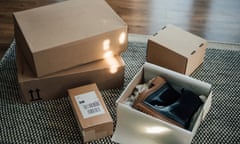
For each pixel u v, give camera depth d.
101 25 1.66
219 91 1.86
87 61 1.69
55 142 1.57
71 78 1.68
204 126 1.67
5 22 2.32
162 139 1.49
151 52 1.90
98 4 1.80
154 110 1.51
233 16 2.50
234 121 1.70
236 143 1.60
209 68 2.00
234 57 2.09
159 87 1.64
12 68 1.95
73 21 1.68
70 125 1.66
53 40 1.56
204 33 2.31
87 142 1.57
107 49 1.71
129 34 2.25
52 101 1.76
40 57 1.53
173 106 1.55
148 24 2.37
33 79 1.62
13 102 1.75
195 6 2.58
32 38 1.56
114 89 1.85
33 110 1.72
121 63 1.74
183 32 1.92
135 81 1.69
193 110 1.55
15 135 1.59
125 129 1.56
